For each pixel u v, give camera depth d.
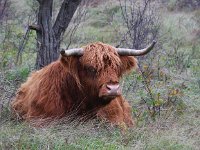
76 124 17.47
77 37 38.31
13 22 42.12
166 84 25.80
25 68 26.16
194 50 36.97
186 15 52.31
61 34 26.47
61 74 18.08
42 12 25.05
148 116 20.08
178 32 44.81
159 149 15.97
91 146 15.71
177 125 18.48
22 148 15.22
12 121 18.25
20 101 19.53
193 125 18.84
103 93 16.72
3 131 16.08
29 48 32.84
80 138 16.27
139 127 18.22
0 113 18.62
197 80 27.39
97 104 17.94
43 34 25.16
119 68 17.53
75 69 17.47
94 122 17.91
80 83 17.59
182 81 27.17
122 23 45.19
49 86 18.19
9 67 26.70
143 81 25.14
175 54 33.44
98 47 17.33
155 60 32.03
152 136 16.77
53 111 17.92
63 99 18.08
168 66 31.16
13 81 23.50
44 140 15.52
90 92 17.55
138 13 35.06
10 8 45.03
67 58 17.33
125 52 17.92
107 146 15.97
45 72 18.64
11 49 31.16
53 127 16.81
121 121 18.31
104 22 47.34
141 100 22.66
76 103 18.06
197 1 56.50
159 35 39.31
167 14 52.00
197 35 44.12
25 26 39.41
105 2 52.81
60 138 15.85
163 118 19.41
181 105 21.77
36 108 18.28
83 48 17.48
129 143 16.53
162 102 21.02
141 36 32.75
